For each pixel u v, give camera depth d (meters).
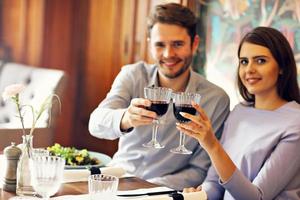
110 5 4.06
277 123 1.96
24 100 3.36
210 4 3.11
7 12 4.36
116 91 2.35
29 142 1.66
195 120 1.72
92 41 4.30
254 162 1.96
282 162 1.88
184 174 2.27
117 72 4.02
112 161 2.38
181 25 2.18
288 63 2.03
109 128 2.04
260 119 2.04
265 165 1.90
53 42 4.51
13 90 1.65
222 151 1.81
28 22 4.43
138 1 3.74
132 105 1.77
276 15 2.71
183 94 1.72
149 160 2.27
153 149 2.26
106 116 2.08
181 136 1.89
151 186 1.85
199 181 2.28
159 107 1.73
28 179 1.64
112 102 2.28
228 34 2.98
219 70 3.04
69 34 4.51
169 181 2.22
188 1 3.17
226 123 2.20
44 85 3.23
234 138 2.09
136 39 3.78
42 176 1.49
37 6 4.42
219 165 1.81
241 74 2.10
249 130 2.04
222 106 2.33
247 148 1.99
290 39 2.64
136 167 2.29
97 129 2.13
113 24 4.04
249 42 2.03
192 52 2.32
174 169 2.28
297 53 2.61
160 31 2.18
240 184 1.82
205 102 2.32
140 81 2.37
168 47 2.19
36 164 1.49
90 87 4.36
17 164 1.70
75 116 4.54
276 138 1.93
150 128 2.25
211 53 3.11
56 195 1.65
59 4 4.46
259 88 2.03
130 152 2.31
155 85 2.34
